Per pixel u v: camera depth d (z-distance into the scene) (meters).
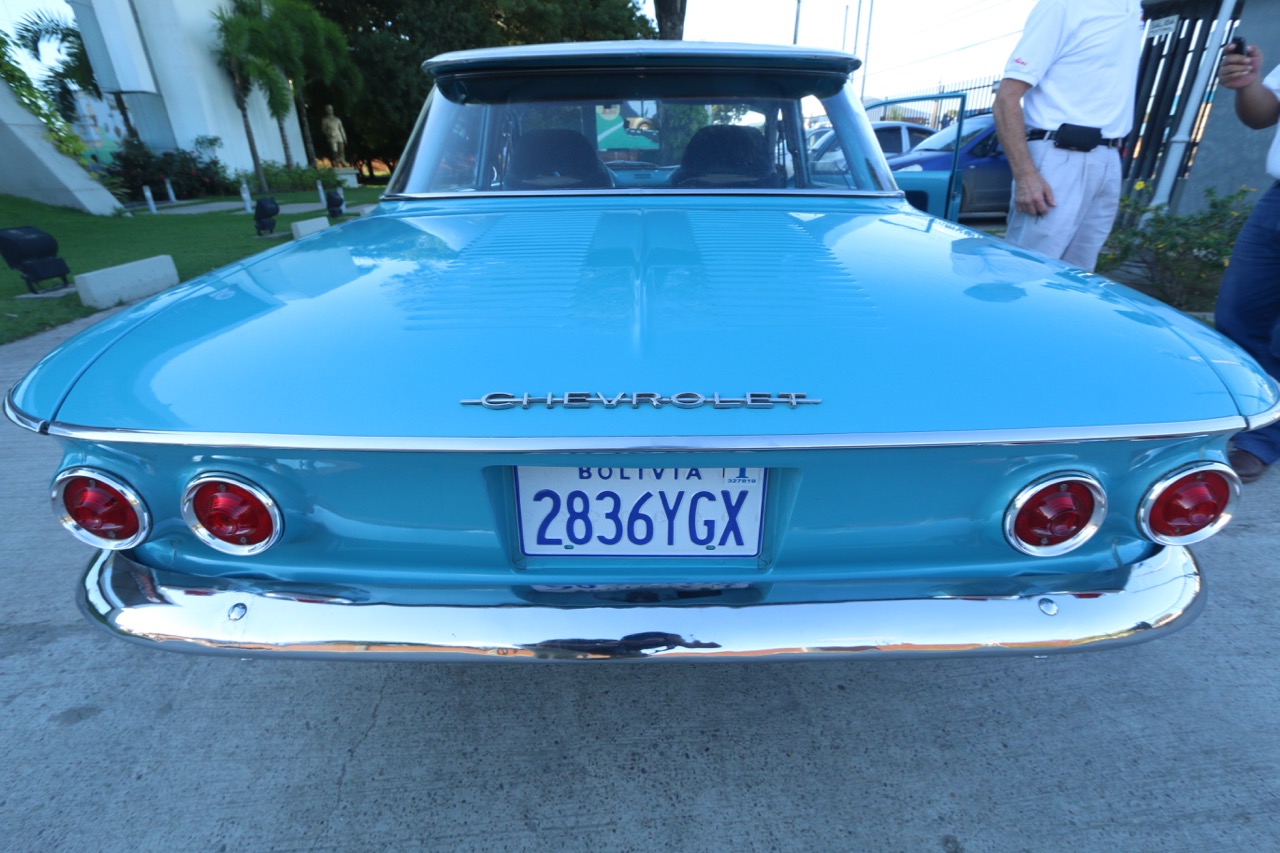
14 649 1.88
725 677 1.80
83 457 1.11
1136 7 2.55
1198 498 1.09
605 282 1.32
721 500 1.15
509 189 2.09
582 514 1.16
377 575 1.19
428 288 1.32
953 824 1.40
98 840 1.36
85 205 12.57
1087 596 1.17
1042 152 2.73
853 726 1.65
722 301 1.24
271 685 1.77
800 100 2.09
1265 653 1.85
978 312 1.22
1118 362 1.11
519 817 1.42
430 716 1.68
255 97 21.48
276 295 1.32
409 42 25.70
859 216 1.88
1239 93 2.61
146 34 17.75
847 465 1.07
